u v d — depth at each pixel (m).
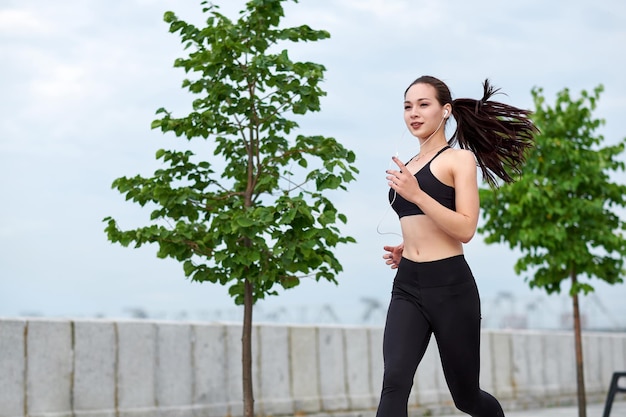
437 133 6.28
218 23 8.34
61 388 11.37
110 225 8.41
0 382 10.73
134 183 8.50
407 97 6.33
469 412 6.48
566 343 20.81
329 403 14.62
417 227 6.17
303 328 14.47
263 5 8.31
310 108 8.50
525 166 14.86
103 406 11.77
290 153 8.62
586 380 21.47
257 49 8.56
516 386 18.98
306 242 8.04
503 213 14.97
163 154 8.60
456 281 6.10
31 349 11.09
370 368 15.53
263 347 13.82
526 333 19.50
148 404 12.30
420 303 6.16
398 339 6.11
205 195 8.64
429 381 16.73
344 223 8.14
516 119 6.70
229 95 8.51
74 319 11.59
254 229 8.12
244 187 9.01
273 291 8.73
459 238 5.97
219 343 13.30
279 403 13.88
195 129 8.60
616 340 22.92
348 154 8.45
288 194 8.34
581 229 14.87
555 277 15.12
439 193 6.09
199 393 12.96
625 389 14.07
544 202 14.34
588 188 14.92
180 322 12.85
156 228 8.34
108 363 11.88
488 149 6.73
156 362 12.48
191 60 8.39
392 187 5.92
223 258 8.20
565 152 14.57
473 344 6.17
